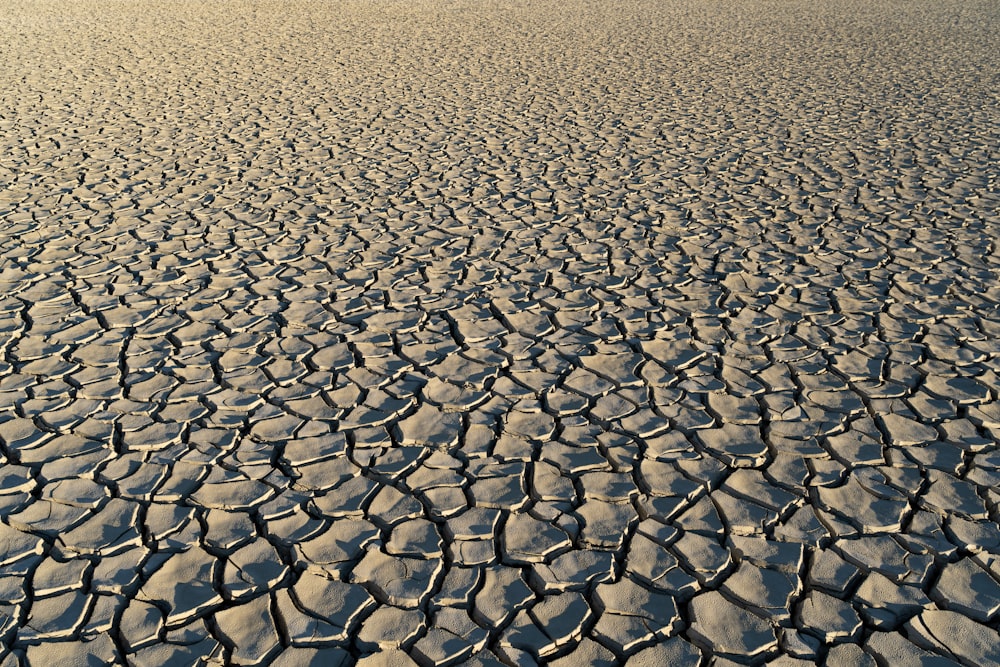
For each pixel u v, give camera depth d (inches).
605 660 78.7
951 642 79.6
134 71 377.1
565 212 201.3
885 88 352.5
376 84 358.0
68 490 99.9
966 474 103.4
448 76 378.6
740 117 301.1
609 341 138.1
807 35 514.0
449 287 158.9
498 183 223.8
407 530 94.7
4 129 271.7
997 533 93.4
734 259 171.6
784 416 116.1
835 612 83.4
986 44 474.3
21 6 603.5
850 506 97.9
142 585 86.3
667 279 162.2
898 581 87.0
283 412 117.2
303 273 164.9
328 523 95.6
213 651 78.8
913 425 113.7
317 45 462.3
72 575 87.3
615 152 254.5
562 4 681.0
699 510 97.9
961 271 163.8
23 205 201.3
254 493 100.0
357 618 83.0
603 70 396.8
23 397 119.5
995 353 132.1
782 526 95.0
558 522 96.0
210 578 87.4
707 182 224.8
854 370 127.6
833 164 240.2
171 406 117.8
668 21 578.6
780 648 79.7
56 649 78.6
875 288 156.9
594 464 106.3
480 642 80.4
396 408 118.6
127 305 149.3
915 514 96.7
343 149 256.1
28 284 156.7
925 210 200.1
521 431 113.3
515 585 87.3
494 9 641.6
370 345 136.2
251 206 204.2
